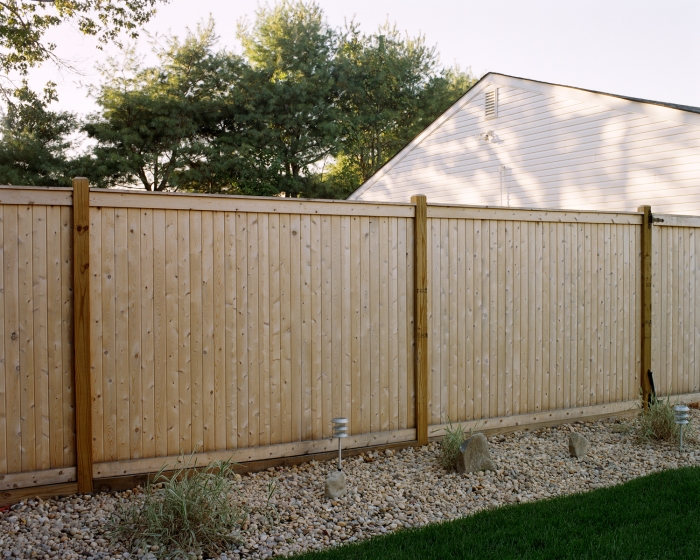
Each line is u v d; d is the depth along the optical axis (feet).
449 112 52.03
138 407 16.30
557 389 22.59
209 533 12.80
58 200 15.43
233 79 82.99
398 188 57.98
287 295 17.99
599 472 17.84
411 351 19.81
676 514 14.34
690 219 25.35
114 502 15.21
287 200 17.88
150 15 61.31
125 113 76.33
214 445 17.13
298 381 18.16
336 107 91.45
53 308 15.49
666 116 35.86
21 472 15.26
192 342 16.85
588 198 40.81
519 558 12.05
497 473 17.48
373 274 19.20
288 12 94.58
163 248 16.51
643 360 24.34
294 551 12.64
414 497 15.74
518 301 21.71
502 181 47.26
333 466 17.99
